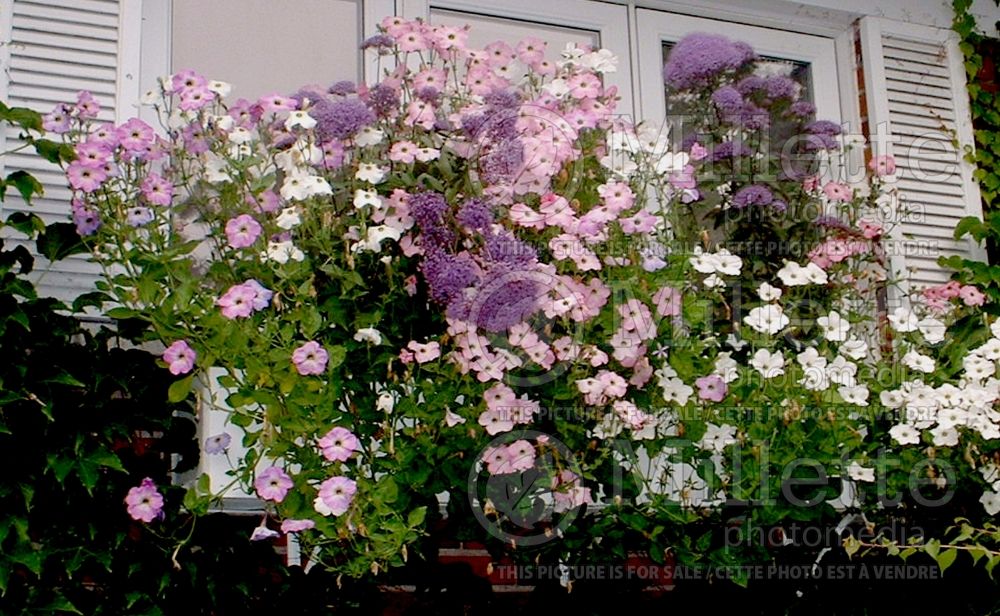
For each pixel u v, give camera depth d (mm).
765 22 3883
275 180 2834
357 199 2670
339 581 2578
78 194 2676
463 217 2686
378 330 2770
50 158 2703
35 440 2537
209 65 3336
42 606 2467
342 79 3451
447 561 3207
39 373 2539
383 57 3443
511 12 3633
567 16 3689
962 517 2932
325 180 2756
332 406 2635
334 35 3477
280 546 3020
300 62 3428
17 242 2830
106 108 2990
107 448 2570
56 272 2824
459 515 2721
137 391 2674
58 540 2520
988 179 3822
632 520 2721
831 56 3938
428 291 2791
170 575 2582
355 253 2727
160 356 2742
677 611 2934
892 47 3883
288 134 2871
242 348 2539
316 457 2602
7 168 2836
